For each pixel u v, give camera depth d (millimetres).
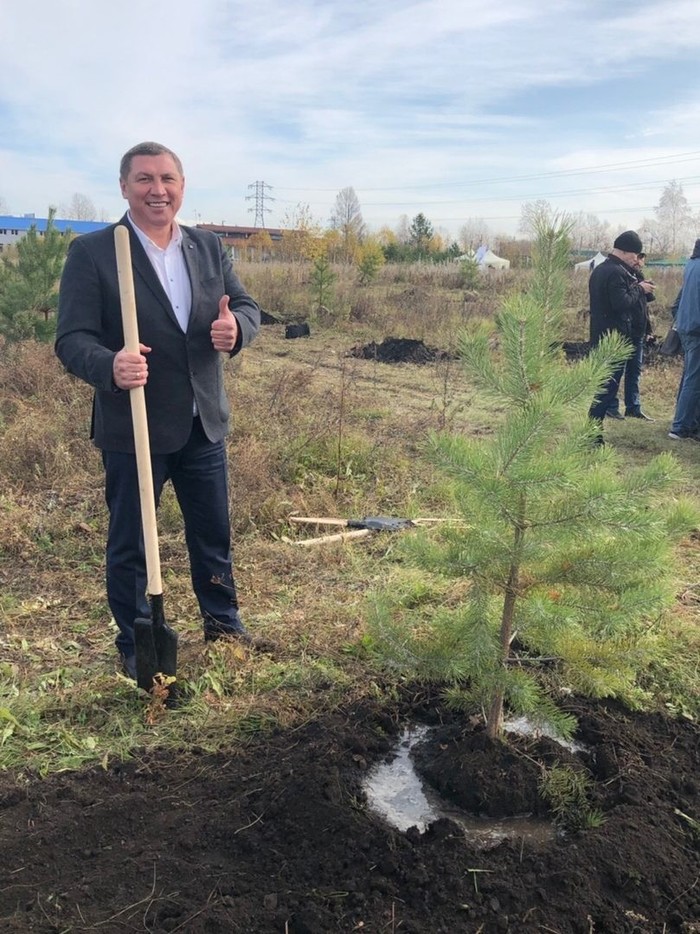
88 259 2811
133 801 2436
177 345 2930
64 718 2949
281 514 5203
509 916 2027
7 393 7621
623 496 2201
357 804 2424
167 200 2809
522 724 2867
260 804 2400
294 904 2057
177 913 2029
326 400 7926
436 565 2410
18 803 2457
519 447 2164
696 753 2770
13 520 4855
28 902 2062
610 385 7137
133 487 3004
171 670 2963
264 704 2986
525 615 2459
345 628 3602
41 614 3859
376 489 5789
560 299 2348
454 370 10406
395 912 2043
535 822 2412
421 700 3020
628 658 2607
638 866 2180
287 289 19641
